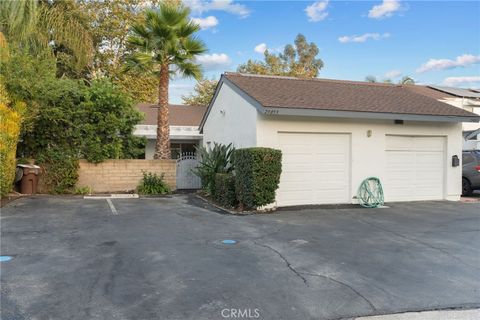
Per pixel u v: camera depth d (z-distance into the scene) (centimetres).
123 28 2539
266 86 1349
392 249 705
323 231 846
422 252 688
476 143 2039
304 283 523
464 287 523
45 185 1397
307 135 1226
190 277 534
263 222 940
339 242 750
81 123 1466
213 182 1345
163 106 1611
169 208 1140
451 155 1391
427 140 1377
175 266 580
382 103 1326
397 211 1134
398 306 459
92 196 1383
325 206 1209
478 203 1311
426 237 804
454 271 588
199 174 1456
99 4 2502
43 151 1417
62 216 955
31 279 513
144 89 2658
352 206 1221
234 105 1376
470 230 875
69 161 1417
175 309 433
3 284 495
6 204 1105
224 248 689
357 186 1267
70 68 2106
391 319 428
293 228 873
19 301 444
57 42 1906
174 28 1512
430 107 1362
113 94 1510
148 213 1038
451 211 1141
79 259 603
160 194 1509
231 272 559
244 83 1355
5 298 452
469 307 461
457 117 1314
